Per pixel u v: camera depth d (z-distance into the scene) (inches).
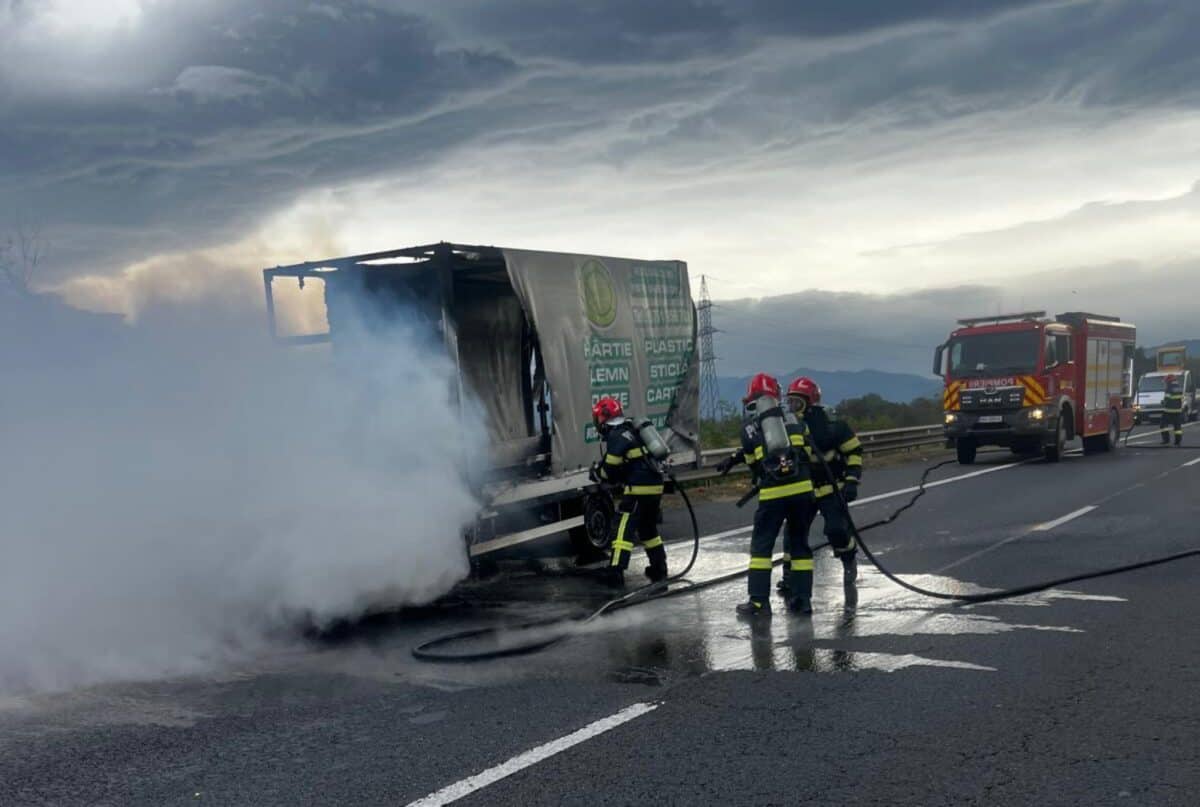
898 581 298.8
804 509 286.4
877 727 186.2
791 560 292.7
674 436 447.8
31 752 185.6
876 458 921.5
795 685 215.2
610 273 403.2
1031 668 223.0
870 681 216.7
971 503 534.6
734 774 165.3
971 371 807.1
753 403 292.5
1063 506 507.8
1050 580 322.7
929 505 532.1
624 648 253.0
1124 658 228.7
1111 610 277.4
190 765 177.0
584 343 381.4
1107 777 159.6
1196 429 1494.8
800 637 258.8
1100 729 181.9
